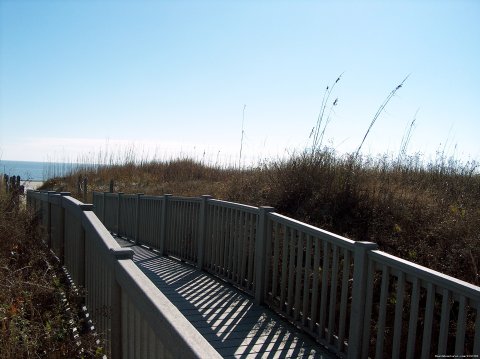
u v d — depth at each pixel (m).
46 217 7.02
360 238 6.19
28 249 6.07
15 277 4.68
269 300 5.28
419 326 4.59
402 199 6.73
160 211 9.43
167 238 9.01
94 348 3.38
